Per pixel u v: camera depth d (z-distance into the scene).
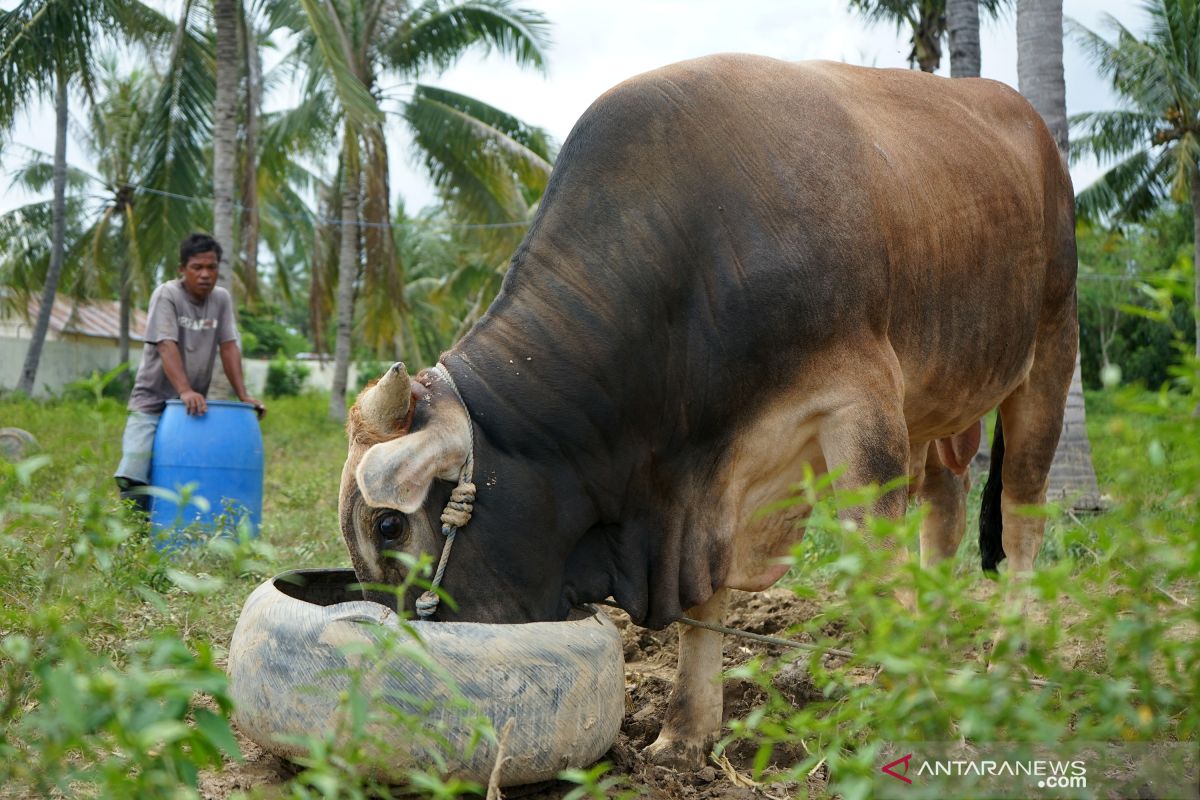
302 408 25.33
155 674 1.96
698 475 3.52
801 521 3.72
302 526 6.95
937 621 1.99
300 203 25.03
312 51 15.80
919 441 4.44
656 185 3.46
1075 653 3.74
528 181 18.92
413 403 3.23
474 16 18.50
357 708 2.12
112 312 34.06
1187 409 1.90
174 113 15.88
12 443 10.70
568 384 3.35
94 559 2.95
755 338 3.41
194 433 6.10
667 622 3.53
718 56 3.76
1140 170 22.42
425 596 3.18
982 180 4.12
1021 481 4.85
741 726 2.22
